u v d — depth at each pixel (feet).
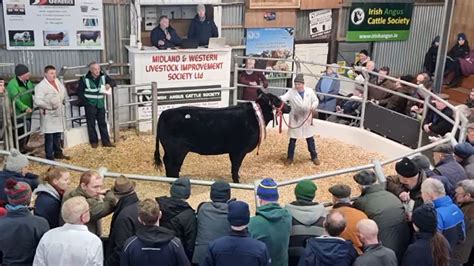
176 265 11.34
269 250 12.30
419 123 27.43
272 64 37.58
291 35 37.29
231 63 36.78
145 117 32.40
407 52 40.75
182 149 23.63
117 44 33.91
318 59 38.83
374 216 13.60
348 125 32.24
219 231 12.85
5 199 14.80
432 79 39.40
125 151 28.99
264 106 24.36
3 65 32.12
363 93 30.78
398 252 13.53
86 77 28.37
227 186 13.33
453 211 13.76
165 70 32.24
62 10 32.14
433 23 40.47
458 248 14.64
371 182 14.19
